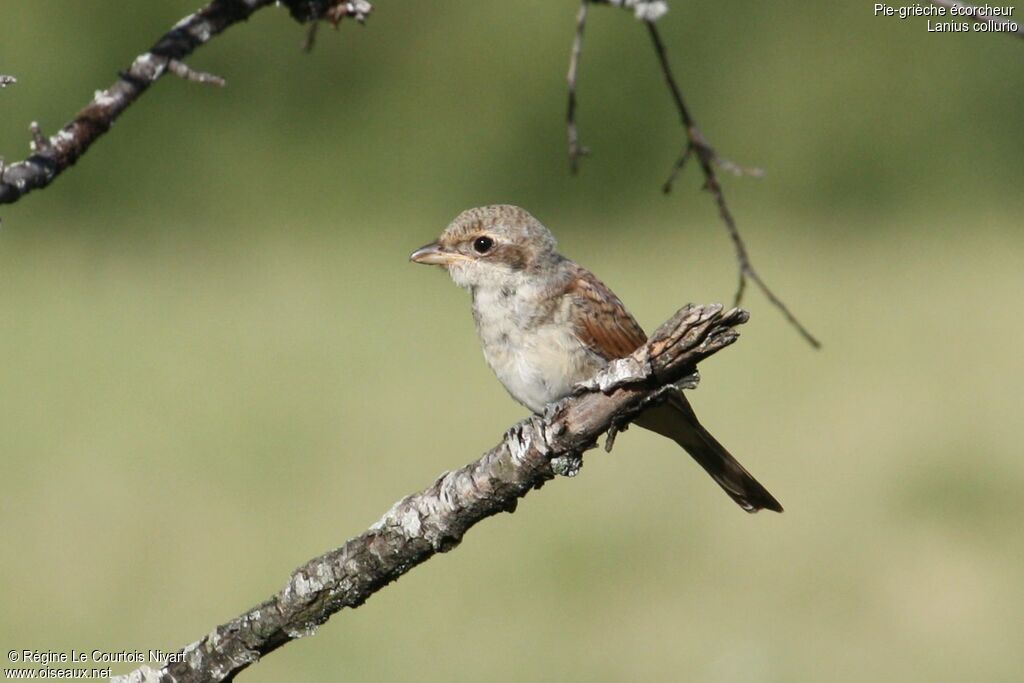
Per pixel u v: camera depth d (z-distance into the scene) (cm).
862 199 2238
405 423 1223
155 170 2203
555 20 2262
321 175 2267
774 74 2233
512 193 2309
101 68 2189
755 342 1534
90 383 1362
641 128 2275
